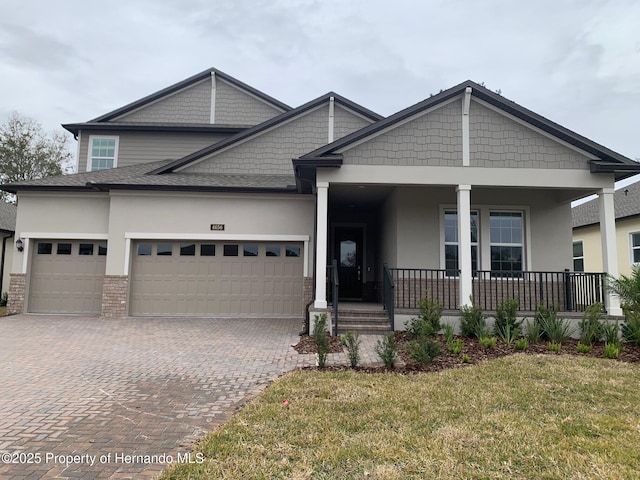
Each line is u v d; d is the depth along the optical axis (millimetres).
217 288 11461
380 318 8859
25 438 3689
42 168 29344
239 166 13086
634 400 4691
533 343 7773
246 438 3631
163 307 11367
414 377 5559
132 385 5320
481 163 8836
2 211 16031
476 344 7574
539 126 8812
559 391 4988
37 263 11773
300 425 3918
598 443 3547
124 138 14766
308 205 11484
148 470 3117
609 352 6801
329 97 13250
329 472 3061
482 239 10438
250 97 15656
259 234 11398
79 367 6188
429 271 10031
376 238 13320
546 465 3176
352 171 8742
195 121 15461
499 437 3662
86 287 11703
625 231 15336
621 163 8695
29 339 8203
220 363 6461
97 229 11711
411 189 10406
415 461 3217
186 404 4617
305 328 8977
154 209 11359
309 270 11359
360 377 5551
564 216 10531
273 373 5898
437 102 8805
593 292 9148
